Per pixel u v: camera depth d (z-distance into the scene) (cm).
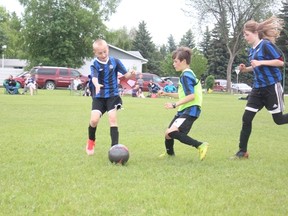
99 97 611
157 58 8431
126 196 396
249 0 4631
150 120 1186
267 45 594
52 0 4941
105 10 5341
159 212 352
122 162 547
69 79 3788
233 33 4797
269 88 601
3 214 343
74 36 5034
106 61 604
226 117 1362
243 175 500
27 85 2825
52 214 345
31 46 5062
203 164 565
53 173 487
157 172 505
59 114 1320
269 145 764
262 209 368
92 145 619
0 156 588
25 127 949
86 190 416
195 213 354
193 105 585
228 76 4884
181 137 583
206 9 4703
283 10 5756
